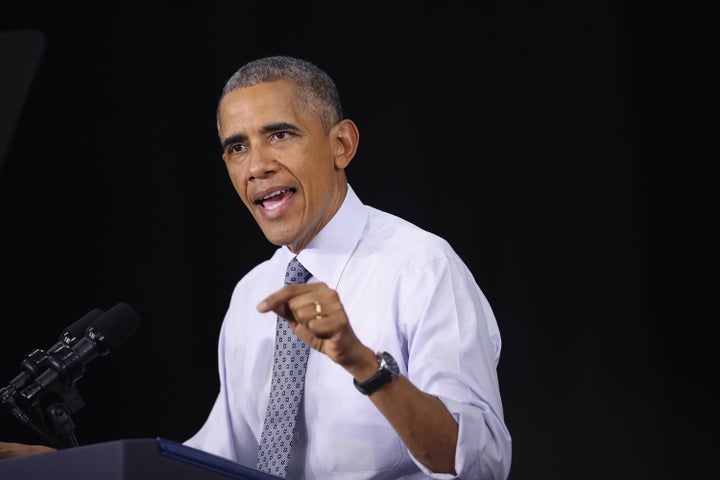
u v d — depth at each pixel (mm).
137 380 16219
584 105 15555
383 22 15914
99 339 6152
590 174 15547
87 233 16266
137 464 4004
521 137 15656
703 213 15359
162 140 16375
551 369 15516
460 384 6047
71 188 16281
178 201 16391
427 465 5645
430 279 6562
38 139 16266
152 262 16344
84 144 16312
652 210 15477
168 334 16281
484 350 6340
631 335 15438
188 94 16359
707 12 15336
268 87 6609
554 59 15602
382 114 15883
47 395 5969
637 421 15234
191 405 16141
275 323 7312
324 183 6727
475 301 6578
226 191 16375
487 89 15688
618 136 15531
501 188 15648
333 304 4879
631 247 15477
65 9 16250
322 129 6758
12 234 16125
